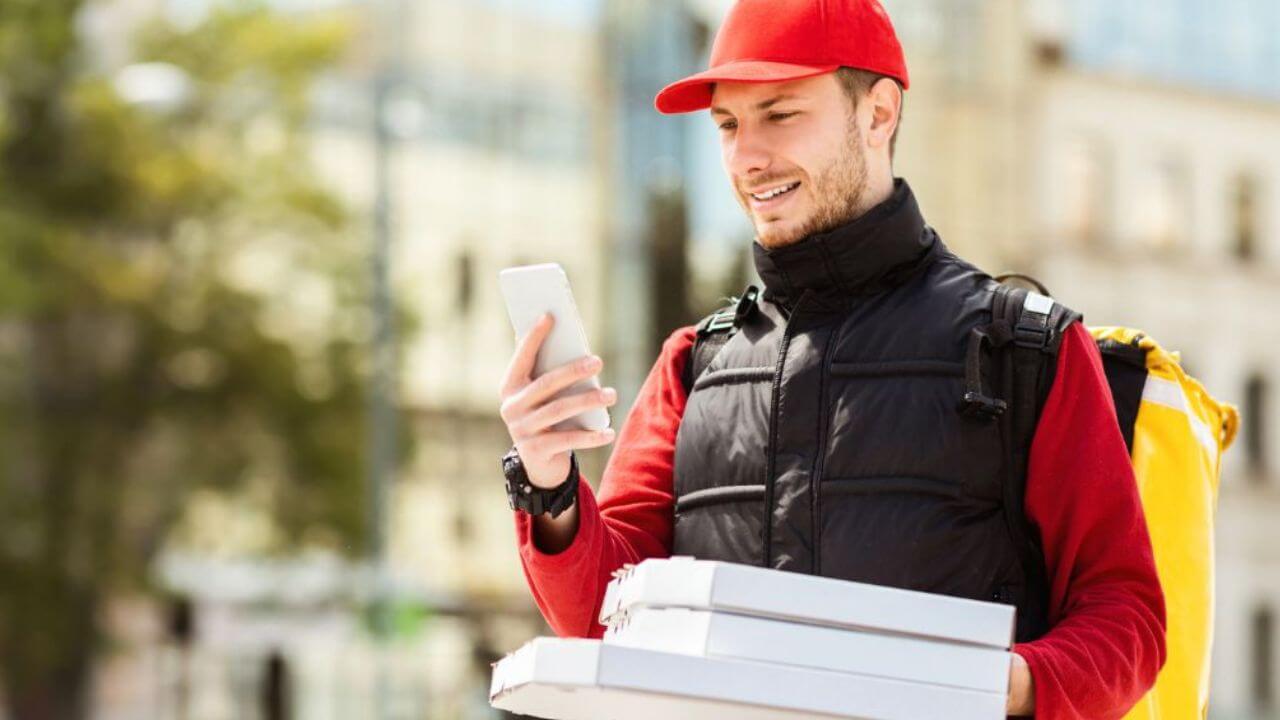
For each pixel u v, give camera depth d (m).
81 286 34.34
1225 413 3.80
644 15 37.22
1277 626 41.84
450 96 41.31
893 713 2.57
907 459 3.06
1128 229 41.25
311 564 36.09
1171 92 41.84
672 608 2.61
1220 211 42.56
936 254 3.23
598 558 3.17
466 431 40.19
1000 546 3.07
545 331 2.98
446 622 38.50
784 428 3.14
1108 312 41.03
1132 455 3.58
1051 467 3.06
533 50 41.72
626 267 35.44
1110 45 41.16
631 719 2.79
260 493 35.56
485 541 39.88
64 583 34.81
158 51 36.09
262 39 36.47
